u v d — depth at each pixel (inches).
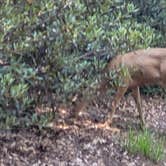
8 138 425.1
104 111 542.6
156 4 650.8
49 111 425.4
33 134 440.8
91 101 519.8
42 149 426.9
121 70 480.4
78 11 412.2
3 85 348.5
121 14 498.0
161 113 595.2
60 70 413.7
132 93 524.7
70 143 448.1
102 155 444.8
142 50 504.4
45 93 416.8
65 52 424.2
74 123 484.1
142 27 543.5
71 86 413.4
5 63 370.9
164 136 512.4
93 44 435.2
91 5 457.4
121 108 575.8
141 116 524.7
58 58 410.0
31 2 382.3
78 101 473.4
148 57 502.0
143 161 450.9
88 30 426.0
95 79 446.6
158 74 504.4
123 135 487.8
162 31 648.4
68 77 418.0
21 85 359.6
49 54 406.9
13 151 412.8
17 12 378.0
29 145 426.3
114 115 549.0
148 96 636.1
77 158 428.5
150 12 646.5
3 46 361.1
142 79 506.3
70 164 417.4
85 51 443.5
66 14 406.0
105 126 500.4
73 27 410.6
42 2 387.5
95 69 448.8
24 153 414.3
